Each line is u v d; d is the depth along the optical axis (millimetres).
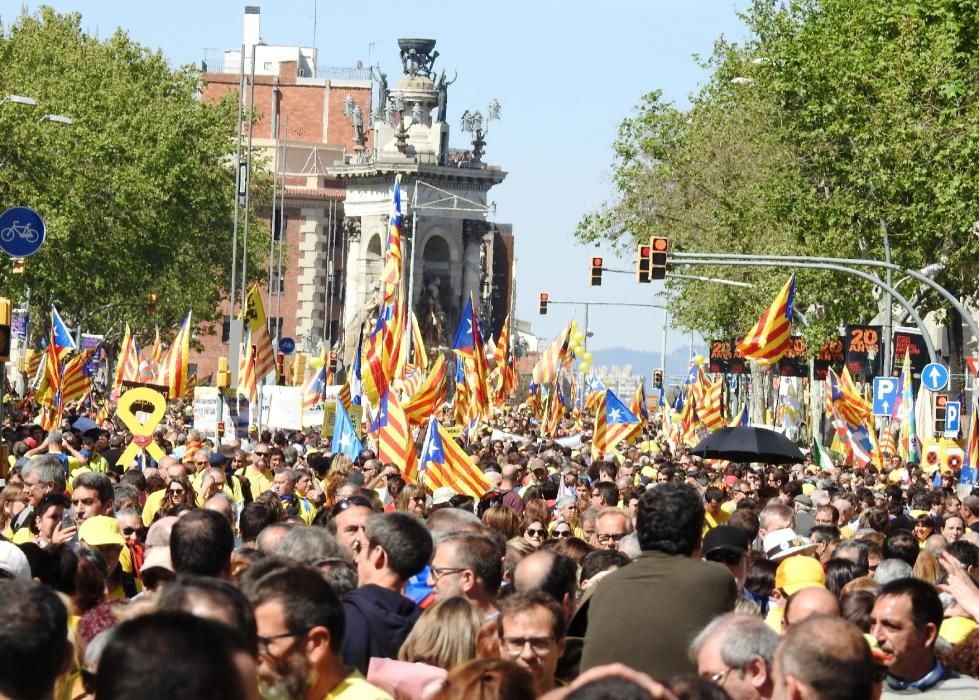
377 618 27859
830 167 140250
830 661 18422
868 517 56344
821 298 159625
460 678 19109
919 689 26094
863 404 110875
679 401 195375
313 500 63062
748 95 174625
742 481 72312
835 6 147250
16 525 47625
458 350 115375
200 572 29453
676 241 184875
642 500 27719
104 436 85062
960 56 113312
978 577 40062
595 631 26797
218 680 13969
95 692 14547
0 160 178500
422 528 28844
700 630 25266
